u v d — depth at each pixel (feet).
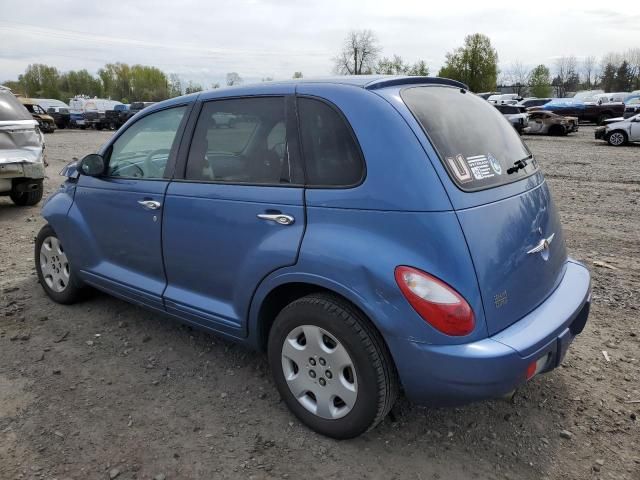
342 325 8.51
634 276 17.21
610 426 9.76
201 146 10.87
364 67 217.36
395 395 8.78
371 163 8.38
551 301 9.37
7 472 8.63
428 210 7.85
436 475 8.61
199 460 8.94
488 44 227.81
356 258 8.20
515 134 10.97
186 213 10.78
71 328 13.65
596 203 28.91
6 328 13.62
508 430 9.68
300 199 9.00
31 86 343.87
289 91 9.69
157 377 11.40
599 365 11.76
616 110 104.88
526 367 8.07
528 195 9.53
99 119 123.03
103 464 8.84
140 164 12.17
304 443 9.34
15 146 26.48
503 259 8.32
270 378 11.34
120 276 12.76
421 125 8.46
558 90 295.07
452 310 7.73
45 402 10.48
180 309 11.39
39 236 15.21
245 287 9.86
